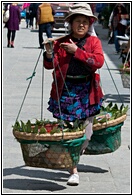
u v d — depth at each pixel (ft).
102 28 122.72
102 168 23.79
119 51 72.90
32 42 86.22
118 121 22.75
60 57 20.81
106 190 20.75
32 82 46.83
